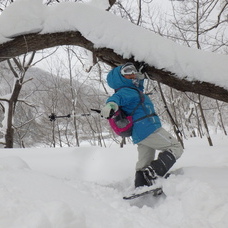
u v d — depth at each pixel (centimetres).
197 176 296
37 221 142
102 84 1307
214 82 363
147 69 379
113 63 431
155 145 303
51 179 248
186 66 369
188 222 196
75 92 1351
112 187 315
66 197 207
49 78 1530
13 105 950
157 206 261
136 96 305
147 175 286
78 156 410
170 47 379
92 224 166
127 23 402
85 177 349
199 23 774
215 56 379
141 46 379
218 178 285
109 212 195
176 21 845
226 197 221
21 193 190
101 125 1662
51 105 1570
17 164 281
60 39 419
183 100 1820
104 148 447
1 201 167
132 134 310
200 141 1023
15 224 145
